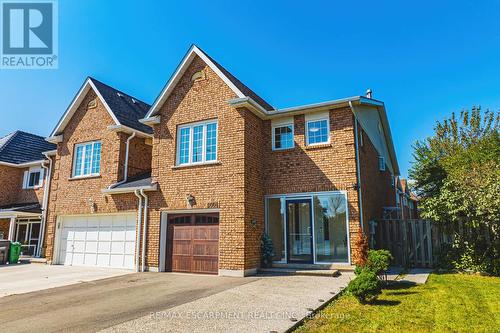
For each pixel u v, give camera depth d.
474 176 12.14
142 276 12.73
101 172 16.80
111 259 15.63
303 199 13.61
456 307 7.30
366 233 13.02
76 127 18.27
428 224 13.50
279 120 14.68
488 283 9.95
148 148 18.44
